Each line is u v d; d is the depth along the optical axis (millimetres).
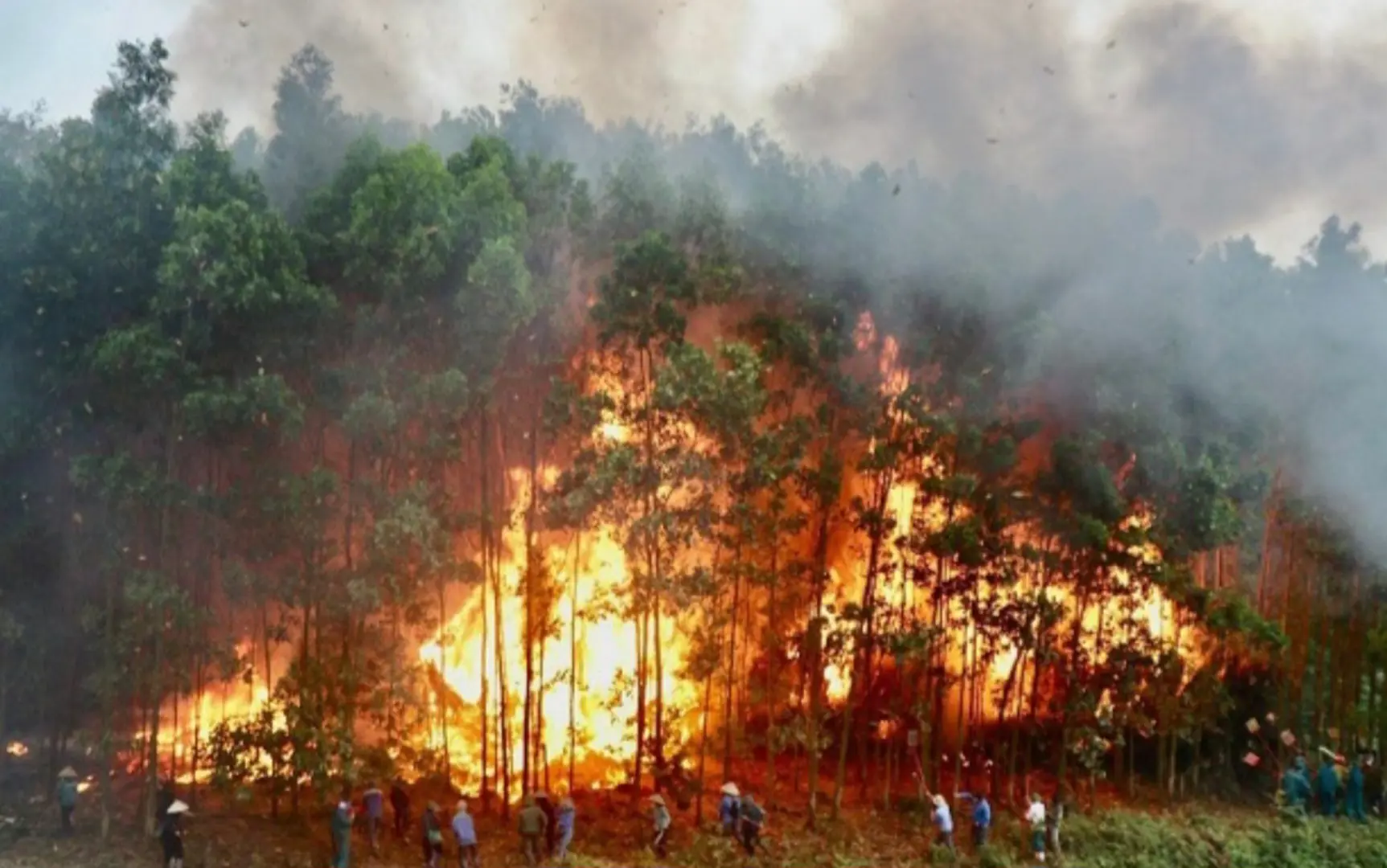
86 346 27547
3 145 31906
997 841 31062
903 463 33062
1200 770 37281
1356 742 38906
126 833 27906
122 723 28891
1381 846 32875
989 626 32625
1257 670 38562
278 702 28766
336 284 29344
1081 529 31672
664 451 29969
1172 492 32906
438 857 27094
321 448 29641
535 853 27719
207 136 29328
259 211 28516
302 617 32406
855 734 35562
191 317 27172
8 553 28734
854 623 32750
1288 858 31891
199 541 29234
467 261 28656
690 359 29078
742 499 30469
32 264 27609
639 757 30438
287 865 26812
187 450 29438
